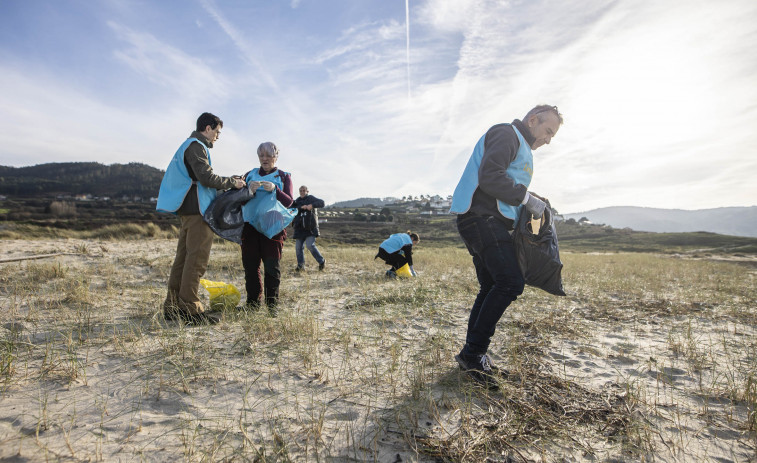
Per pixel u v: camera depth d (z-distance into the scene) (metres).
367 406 2.13
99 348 2.69
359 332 3.49
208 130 3.54
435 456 1.71
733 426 2.08
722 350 3.42
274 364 2.63
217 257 8.30
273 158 4.18
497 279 2.53
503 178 2.43
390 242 7.32
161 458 1.55
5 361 2.28
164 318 3.55
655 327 4.24
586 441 1.90
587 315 4.70
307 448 1.70
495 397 2.31
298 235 7.49
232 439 1.73
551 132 2.71
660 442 1.91
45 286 4.56
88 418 1.81
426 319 4.17
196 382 2.27
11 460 1.45
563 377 2.69
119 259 7.15
